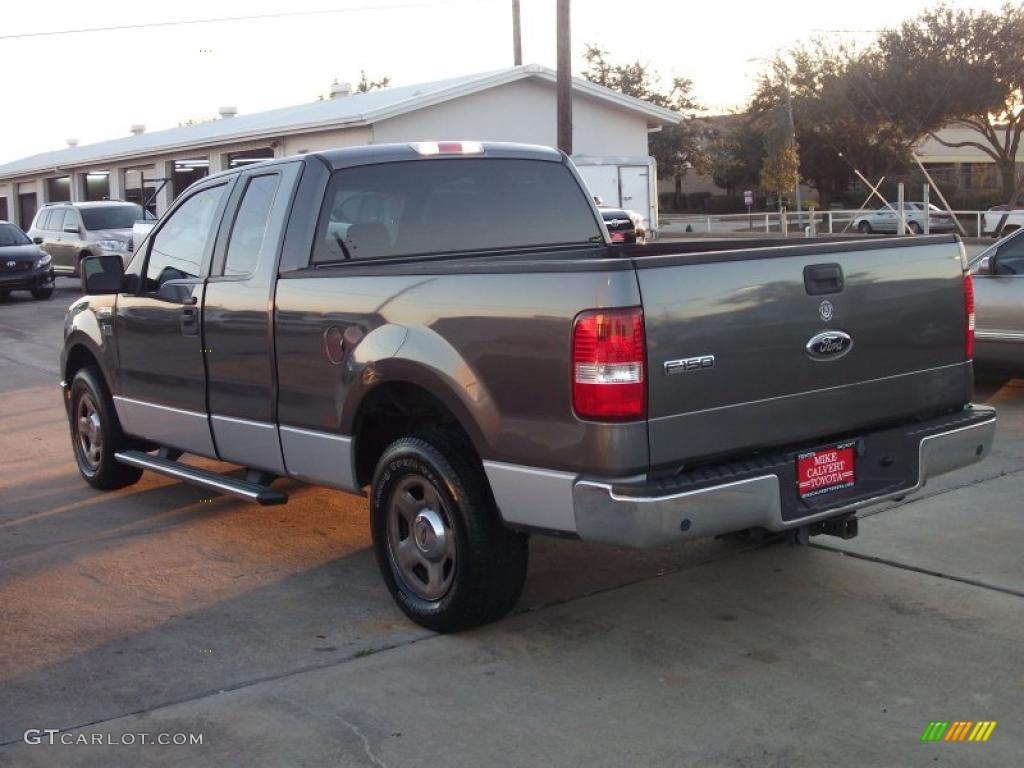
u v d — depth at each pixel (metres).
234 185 6.19
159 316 6.50
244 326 5.80
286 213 5.68
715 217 39.72
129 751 4.01
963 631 4.85
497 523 4.77
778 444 4.55
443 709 4.27
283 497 5.82
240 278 5.89
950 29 47.41
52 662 4.82
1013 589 5.30
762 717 4.13
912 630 4.88
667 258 4.23
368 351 5.03
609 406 4.13
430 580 5.00
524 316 4.38
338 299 5.22
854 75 49.72
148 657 4.85
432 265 4.85
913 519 6.38
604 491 4.18
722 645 4.79
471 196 6.13
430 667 4.66
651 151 63.78
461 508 4.75
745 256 4.42
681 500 4.17
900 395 4.95
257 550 6.32
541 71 29.88
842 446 4.77
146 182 37.19
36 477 8.23
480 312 4.55
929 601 5.20
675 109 63.94
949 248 5.14
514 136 30.27
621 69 63.69
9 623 5.30
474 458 4.83
